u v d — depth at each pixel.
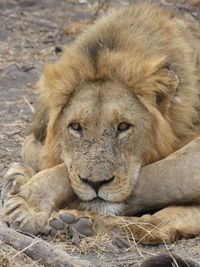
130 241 9.77
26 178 11.05
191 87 11.39
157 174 10.34
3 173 13.12
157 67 10.63
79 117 10.39
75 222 9.74
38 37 23.11
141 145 10.56
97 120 10.33
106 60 10.71
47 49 21.78
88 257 9.44
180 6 20.95
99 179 9.92
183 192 10.23
